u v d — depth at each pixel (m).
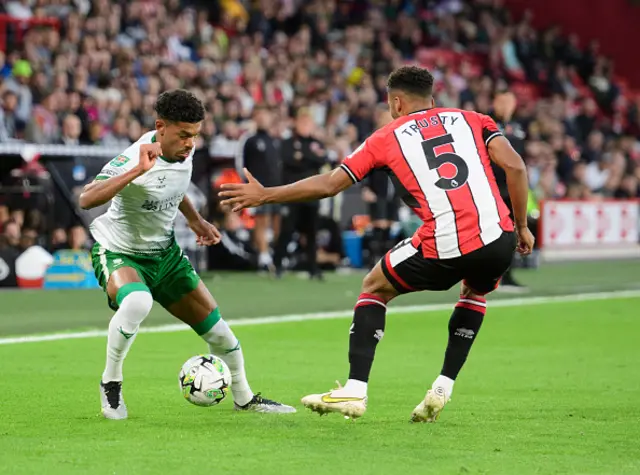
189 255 46.62
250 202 16.09
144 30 58.59
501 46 84.25
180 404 18.52
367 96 64.56
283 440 15.27
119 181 15.77
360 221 52.28
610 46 95.19
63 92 47.62
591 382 21.48
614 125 84.69
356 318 16.48
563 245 58.69
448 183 16.05
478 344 27.41
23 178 43.91
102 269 17.27
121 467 13.49
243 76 61.09
